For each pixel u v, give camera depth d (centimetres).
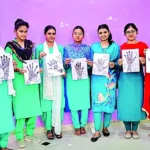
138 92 282
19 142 279
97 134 297
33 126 289
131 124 302
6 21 298
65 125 333
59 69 276
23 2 301
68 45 290
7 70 238
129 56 267
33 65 262
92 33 324
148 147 271
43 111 291
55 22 313
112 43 284
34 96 274
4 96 244
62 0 311
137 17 332
